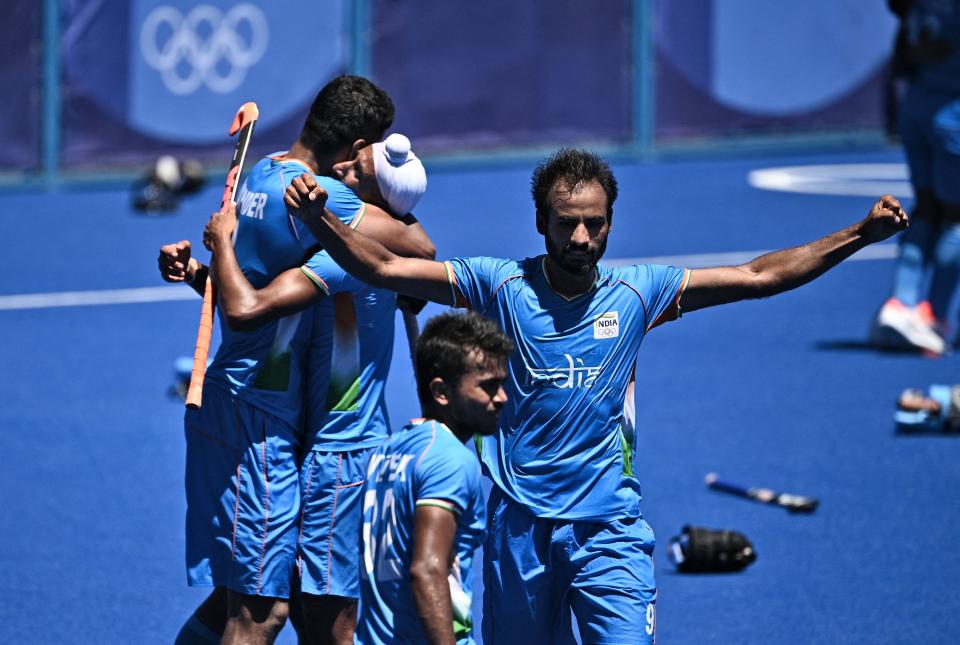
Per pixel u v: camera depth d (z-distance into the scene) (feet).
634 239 197.67
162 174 241.14
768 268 59.36
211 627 64.54
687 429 116.98
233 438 59.82
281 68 256.11
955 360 137.28
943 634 78.38
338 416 60.64
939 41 129.80
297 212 54.80
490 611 59.88
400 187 60.80
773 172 255.70
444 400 51.16
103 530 98.27
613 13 262.88
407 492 50.03
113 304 172.76
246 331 57.57
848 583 85.81
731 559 88.02
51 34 259.19
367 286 60.13
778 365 136.56
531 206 227.40
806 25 268.21
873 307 160.25
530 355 57.88
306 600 61.46
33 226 228.02
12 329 160.86
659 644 77.46
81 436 120.78
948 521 95.91
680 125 268.00
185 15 257.96
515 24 261.44
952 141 131.44
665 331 152.25
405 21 257.96
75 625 81.92
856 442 113.19
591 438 58.08
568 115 264.72
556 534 57.88
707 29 265.75
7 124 262.06
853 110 272.72
